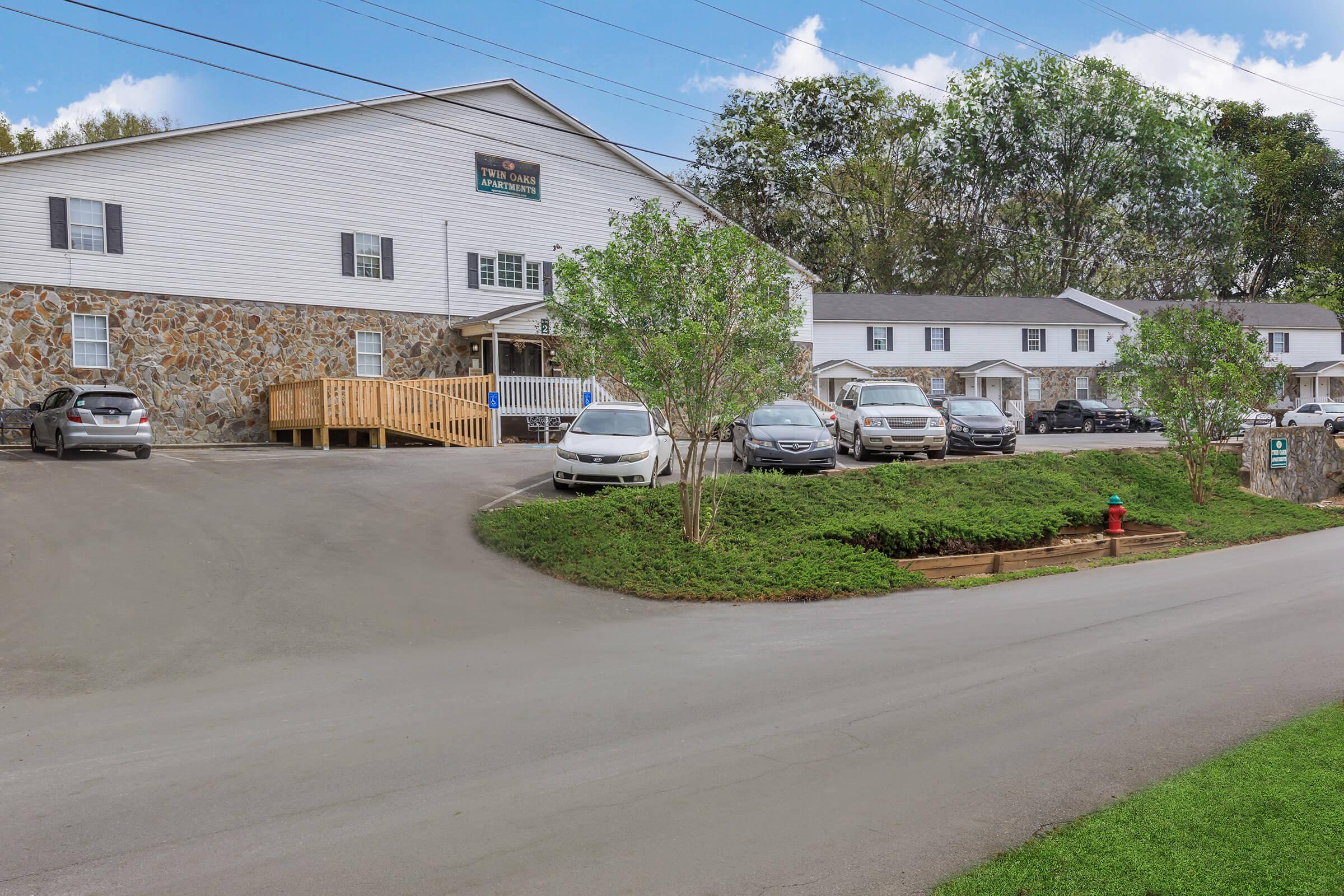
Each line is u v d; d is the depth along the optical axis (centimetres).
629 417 1859
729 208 5950
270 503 1472
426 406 2467
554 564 1247
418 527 1383
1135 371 2250
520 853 425
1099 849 407
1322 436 2556
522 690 719
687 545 1351
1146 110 6034
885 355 4819
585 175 3144
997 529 1540
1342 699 659
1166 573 1370
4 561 1094
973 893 372
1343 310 4384
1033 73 6119
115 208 2330
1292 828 418
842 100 5909
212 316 2473
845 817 464
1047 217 6381
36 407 2164
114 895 390
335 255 2666
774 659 826
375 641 878
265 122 2534
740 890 388
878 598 1185
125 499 1462
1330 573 1317
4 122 4697
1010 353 5044
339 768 544
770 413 2139
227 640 862
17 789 515
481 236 2930
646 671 779
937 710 656
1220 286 6562
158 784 520
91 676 754
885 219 6225
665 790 504
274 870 411
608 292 1317
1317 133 7281
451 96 2853
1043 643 880
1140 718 627
